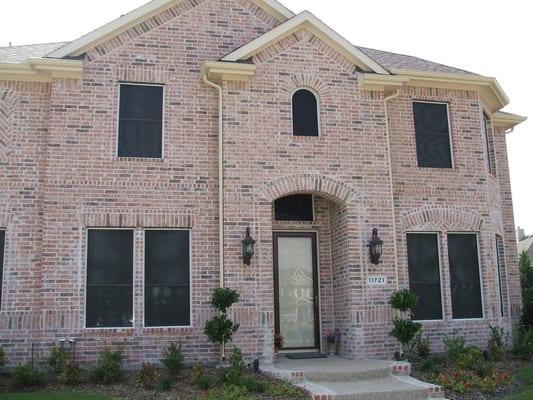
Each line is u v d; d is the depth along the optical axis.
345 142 13.55
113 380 10.81
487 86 15.32
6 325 11.98
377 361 12.15
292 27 13.56
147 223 12.62
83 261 12.24
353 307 12.84
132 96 13.19
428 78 14.69
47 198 12.26
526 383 11.12
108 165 12.65
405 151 14.41
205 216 12.91
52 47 14.99
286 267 13.88
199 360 12.34
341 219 13.52
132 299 12.37
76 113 12.71
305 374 10.80
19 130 12.77
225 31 14.02
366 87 13.91
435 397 10.23
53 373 11.15
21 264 12.28
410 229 14.08
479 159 14.95
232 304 12.30
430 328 13.75
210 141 13.25
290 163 13.15
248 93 13.23
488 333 14.08
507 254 17.03
